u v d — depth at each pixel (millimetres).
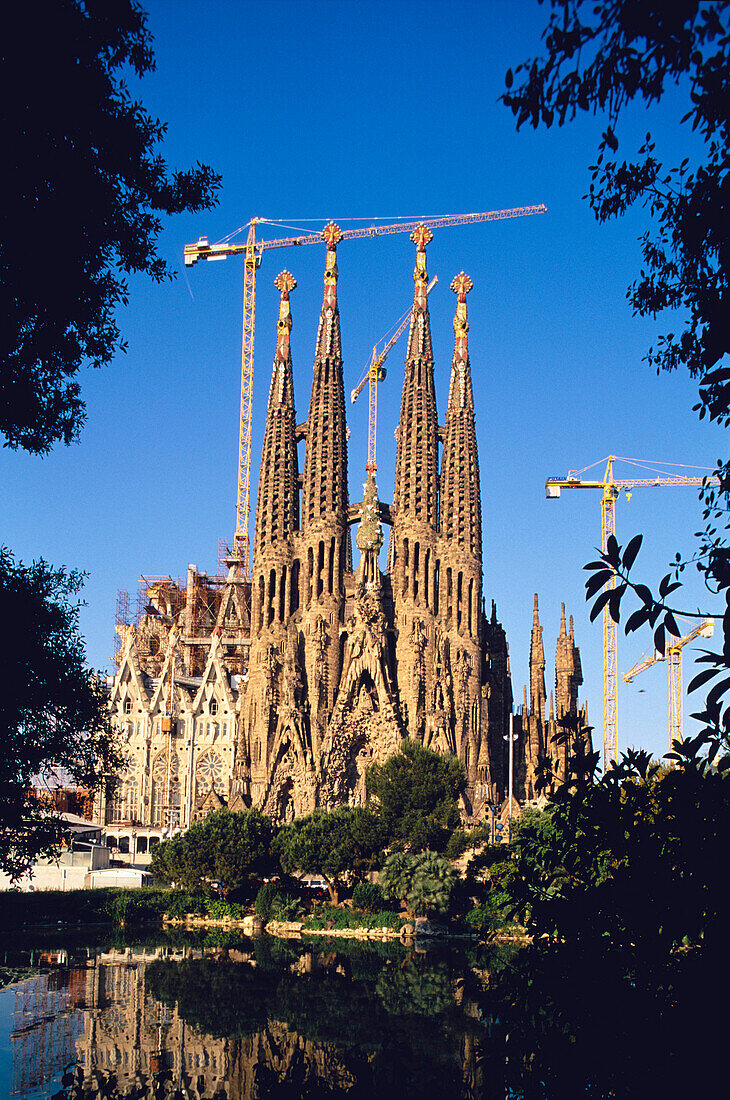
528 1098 27438
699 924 16031
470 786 191000
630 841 17234
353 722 193000
